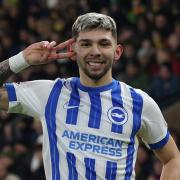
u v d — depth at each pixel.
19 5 26.91
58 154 8.38
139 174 16.38
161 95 19.62
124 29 23.06
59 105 8.54
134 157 8.50
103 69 8.35
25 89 8.71
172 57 20.25
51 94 8.61
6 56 25.47
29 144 20.72
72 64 22.14
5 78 8.76
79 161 8.30
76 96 8.55
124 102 8.53
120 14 23.42
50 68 22.25
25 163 18.58
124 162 8.38
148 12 22.67
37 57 8.61
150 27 21.94
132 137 8.47
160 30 21.62
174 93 19.45
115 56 8.66
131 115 8.49
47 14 25.86
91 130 8.40
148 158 16.48
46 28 25.17
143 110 8.54
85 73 8.41
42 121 8.57
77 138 8.38
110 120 8.43
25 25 26.34
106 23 8.30
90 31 8.28
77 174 8.29
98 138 8.38
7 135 21.17
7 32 26.03
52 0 26.16
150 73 20.55
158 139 8.71
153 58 20.72
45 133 8.50
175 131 16.77
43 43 8.55
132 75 20.53
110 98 8.53
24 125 21.05
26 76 22.44
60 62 22.19
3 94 8.73
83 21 8.33
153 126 8.61
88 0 24.81
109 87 8.58
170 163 8.79
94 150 8.34
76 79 8.70
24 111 8.75
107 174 8.29
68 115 8.47
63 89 8.62
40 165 18.12
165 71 19.73
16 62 8.70
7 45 25.62
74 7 24.91
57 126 8.47
